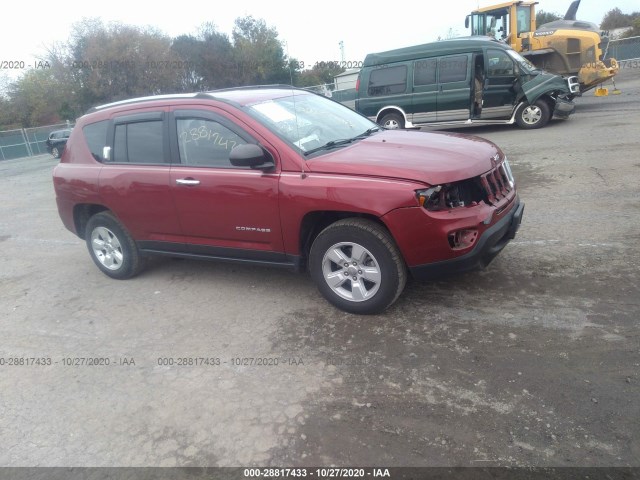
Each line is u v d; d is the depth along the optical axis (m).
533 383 3.05
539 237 5.15
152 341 4.11
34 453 3.02
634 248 4.62
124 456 2.91
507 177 4.25
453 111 12.33
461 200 3.71
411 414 2.93
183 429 3.06
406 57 12.56
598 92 15.75
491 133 12.41
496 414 2.85
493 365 3.25
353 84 24.67
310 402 3.14
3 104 39.84
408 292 4.32
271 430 2.95
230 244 4.52
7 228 8.70
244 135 4.24
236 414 3.13
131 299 4.97
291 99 4.97
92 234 5.48
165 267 5.71
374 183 3.65
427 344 3.56
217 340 4.00
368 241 3.77
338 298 4.09
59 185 5.49
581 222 5.43
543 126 11.95
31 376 3.83
